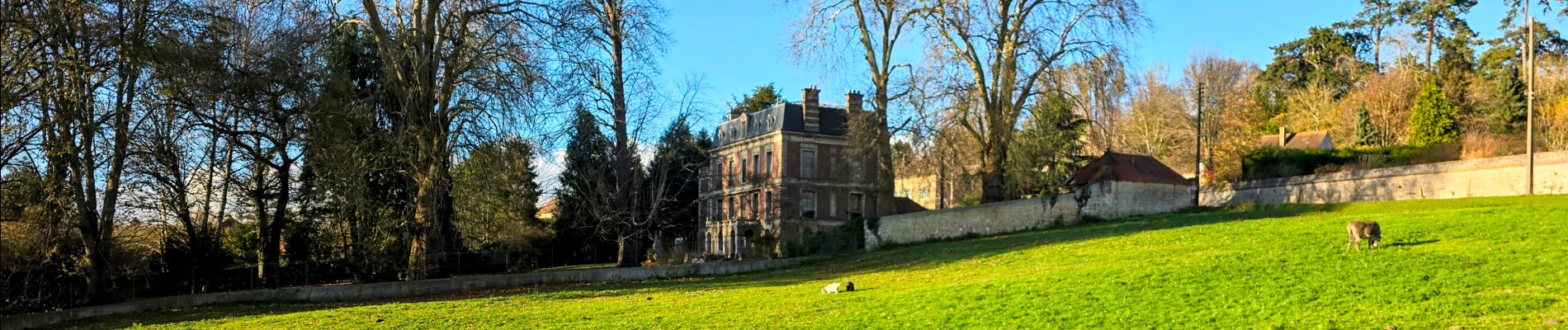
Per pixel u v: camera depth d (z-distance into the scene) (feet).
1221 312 62.44
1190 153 263.49
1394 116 259.80
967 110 151.33
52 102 87.30
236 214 128.98
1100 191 160.66
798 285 104.63
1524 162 144.97
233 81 95.04
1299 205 155.02
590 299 95.91
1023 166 157.89
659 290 106.32
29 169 86.69
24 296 85.15
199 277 103.09
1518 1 262.67
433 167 108.99
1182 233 113.19
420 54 108.99
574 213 180.75
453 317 82.33
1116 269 84.43
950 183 264.72
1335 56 324.60
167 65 86.94
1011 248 122.93
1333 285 68.13
